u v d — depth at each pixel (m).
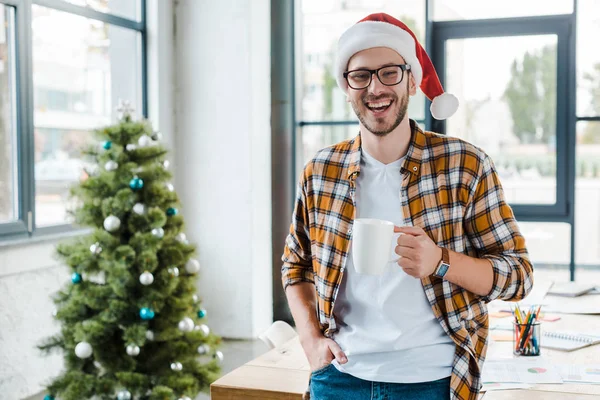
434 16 5.30
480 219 1.51
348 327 1.57
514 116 5.20
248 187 5.31
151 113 5.23
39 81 4.16
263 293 5.34
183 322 3.47
